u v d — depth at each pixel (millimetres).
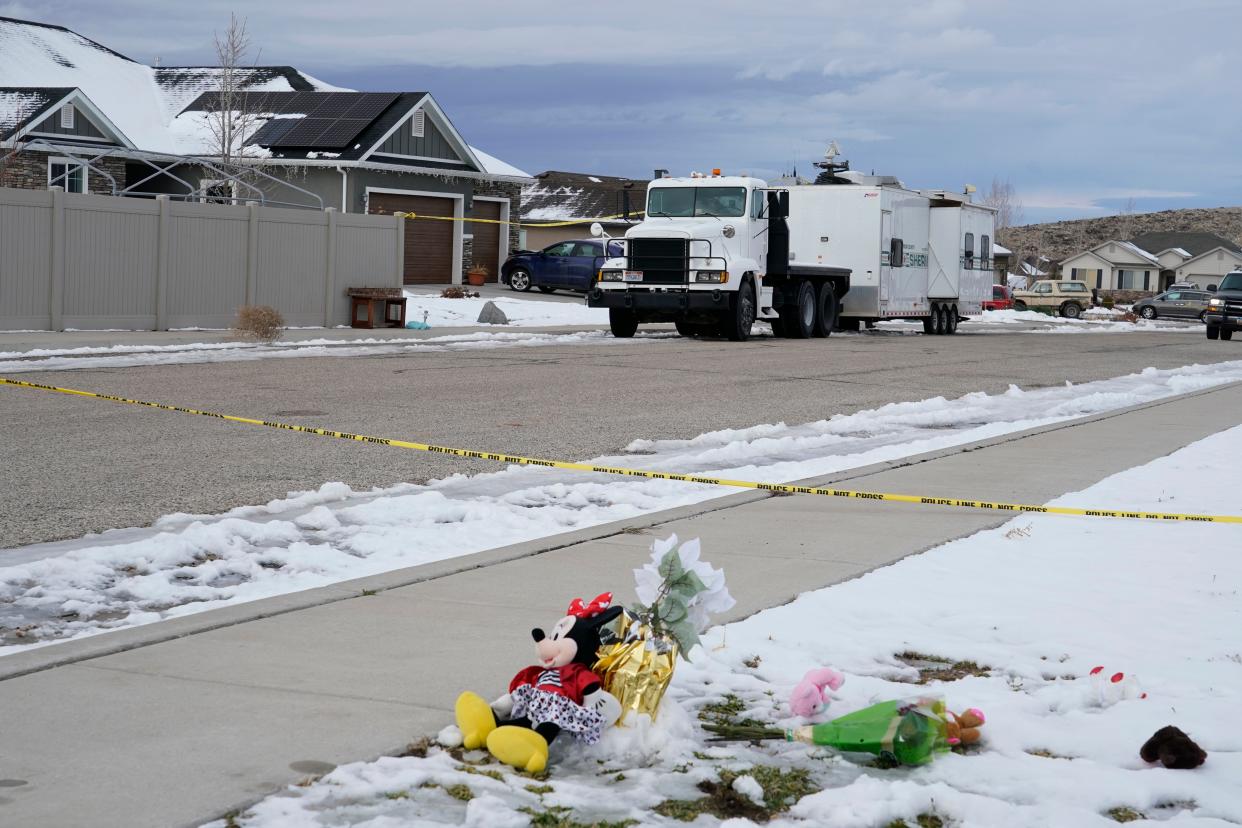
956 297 68000
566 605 11906
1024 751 8633
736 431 25219
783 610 11891
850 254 61188
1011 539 15406
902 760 8266
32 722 8477
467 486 18797
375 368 36688
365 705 8961
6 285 42094
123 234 45250
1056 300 115688
